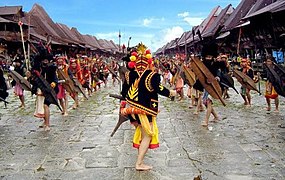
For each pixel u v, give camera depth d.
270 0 26.73
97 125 8.71
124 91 5.36
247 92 11.55
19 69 11.82
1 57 22.95
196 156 5.81
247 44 26.66
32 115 10.43
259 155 5.77
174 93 5.15
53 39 47.78
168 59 21.69
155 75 5.04
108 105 12.61
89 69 16.33
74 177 4.96
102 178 4.90
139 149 5.19
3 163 5.64
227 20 38.94
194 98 11.49
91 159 5.79
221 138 7.02
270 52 22.30
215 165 5.32
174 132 7.71
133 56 5.17
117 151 6.24
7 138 7.39
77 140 7.13
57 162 5.66
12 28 39.16
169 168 5.24
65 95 10.40
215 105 11.90
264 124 8.32
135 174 5.02
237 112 10.28
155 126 5.21
